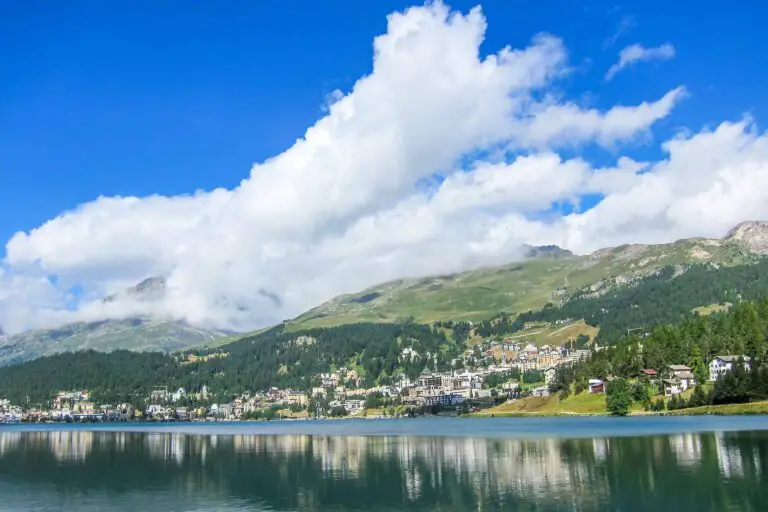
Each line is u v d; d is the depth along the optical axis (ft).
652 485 237.66
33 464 396.78
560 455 348.18
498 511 203.41
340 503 229.25
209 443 584.81
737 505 198.49
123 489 278.26
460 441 494.18
